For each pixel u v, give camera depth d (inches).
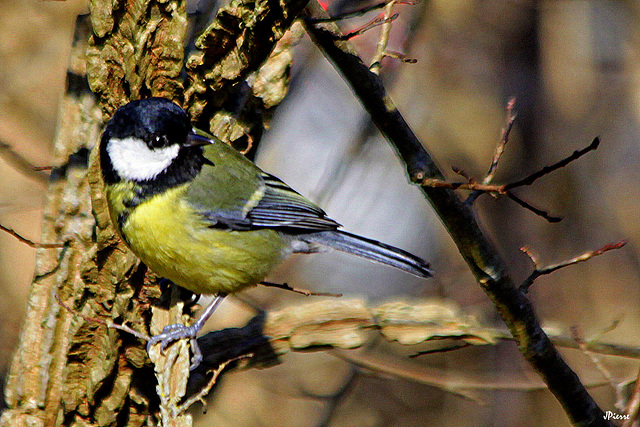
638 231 639.1
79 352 307.9
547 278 630.5
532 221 639.8
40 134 557.9
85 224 309.7
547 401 611.2
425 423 627.8
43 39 576.4
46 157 547.8
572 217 643.5
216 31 273.3
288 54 337.4
